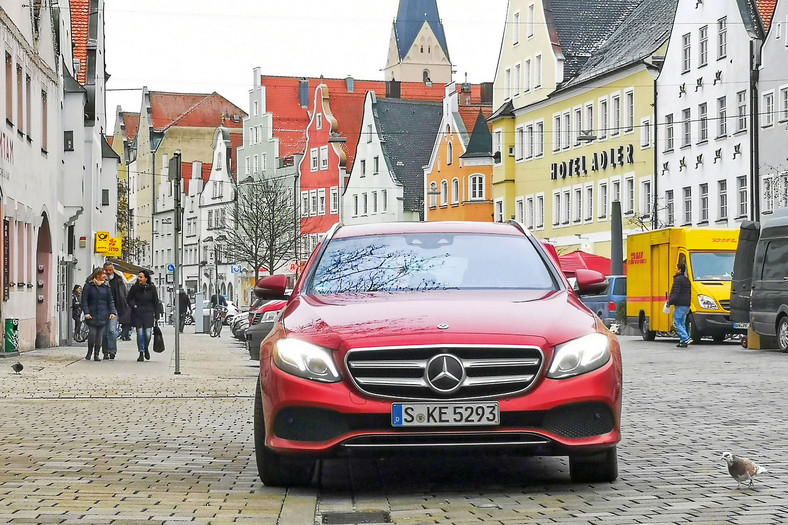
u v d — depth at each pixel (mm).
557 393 8250
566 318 8695
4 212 29641
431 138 106438
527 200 83000
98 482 9320
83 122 42312
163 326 77250
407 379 8242
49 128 37125
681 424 13438
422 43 174625
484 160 90812
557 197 78812
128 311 31547
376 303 9039
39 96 35156
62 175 41812
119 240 47344
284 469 9016
